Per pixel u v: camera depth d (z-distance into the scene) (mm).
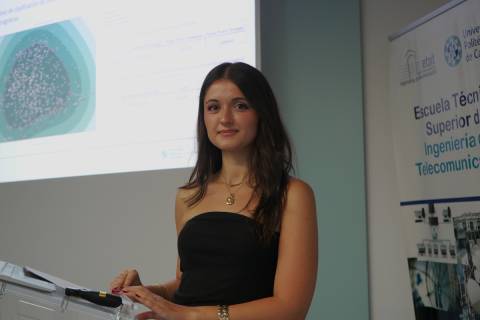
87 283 3191
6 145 3467
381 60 2895
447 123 2383
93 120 3162
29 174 3375
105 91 3135
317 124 2938
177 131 2930
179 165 2908
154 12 3047
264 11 3057
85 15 3242
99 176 3133
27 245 3387
